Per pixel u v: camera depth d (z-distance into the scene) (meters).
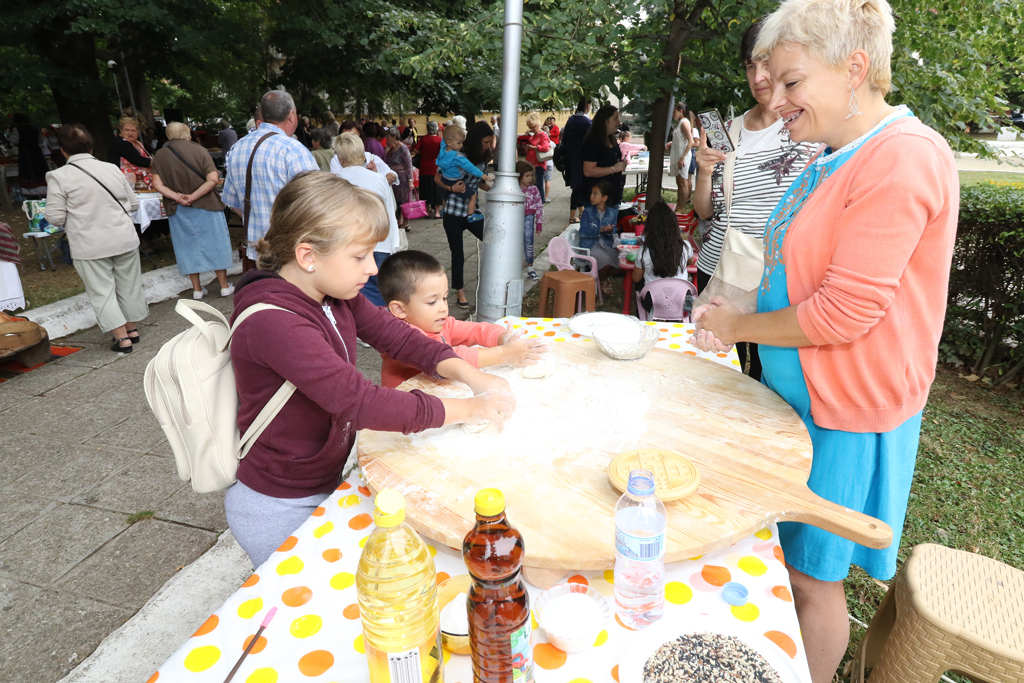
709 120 2.87
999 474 3.27
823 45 1.21
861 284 1.24
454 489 1.24
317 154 5.86
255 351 1.31
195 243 5.57
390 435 1.46
